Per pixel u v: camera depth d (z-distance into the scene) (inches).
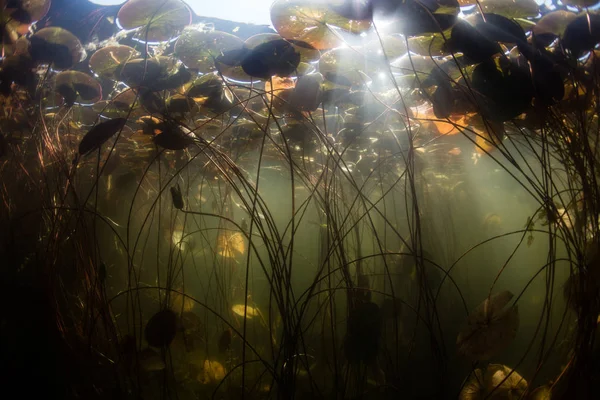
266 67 52.1
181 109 61.5
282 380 50.3
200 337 69.4
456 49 45.9
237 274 81.3
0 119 66.6
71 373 52.7
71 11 68.9
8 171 68.2
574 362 46.8
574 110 51.8
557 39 48.3
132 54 60.2
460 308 84.4
